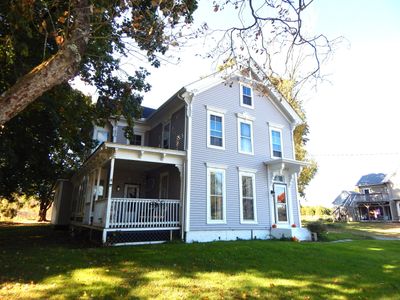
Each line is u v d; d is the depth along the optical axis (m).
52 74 5.04
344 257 9.06
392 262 8.77
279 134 17.00
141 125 18.83
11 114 4.73
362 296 5.59
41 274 6.30
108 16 7.73
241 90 16.03
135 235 11.99
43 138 13.09
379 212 42.91
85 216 14.88
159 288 5.55
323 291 5.79
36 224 26.94
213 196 13.71
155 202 12.40
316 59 6.61
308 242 12.96
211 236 13.11
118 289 5.42
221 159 14.35
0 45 9.22
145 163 14.54
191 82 14.09
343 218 44.31
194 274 6.59
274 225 14.98
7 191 18.19
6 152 11.26
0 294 5.04
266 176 15.72
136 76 13.31
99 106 13.63
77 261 7.62
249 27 6.71
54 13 7.51
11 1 7.36
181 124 14.55
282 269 7.30
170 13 6.80
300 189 27.81
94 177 14.11
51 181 24.03
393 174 41.03
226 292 5.48
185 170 13.30
